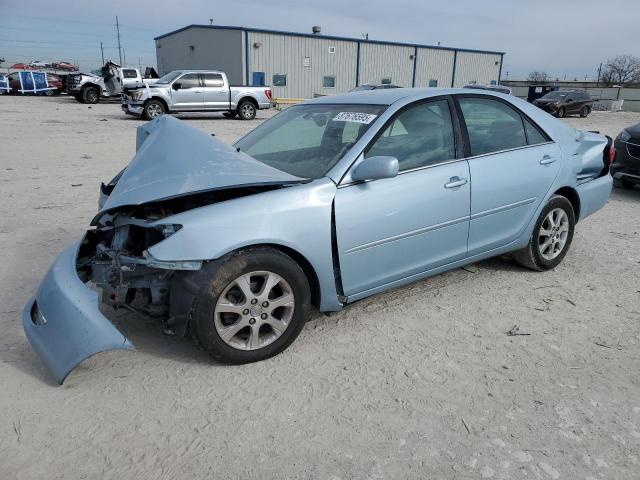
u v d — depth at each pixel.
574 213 4.89
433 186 3.70
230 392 2.92
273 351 3.24
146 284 3.11
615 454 2.46
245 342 3.17
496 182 4.07
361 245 3.43
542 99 30.66
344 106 4.04
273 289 3.26
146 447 2.49
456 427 2.65
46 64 60.53
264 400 2.86
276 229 3.09
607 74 77.50
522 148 4.34
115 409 2.77
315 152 3.68
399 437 2.57
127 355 3.29
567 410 2.79
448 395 2.91
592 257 5.23
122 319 3.74
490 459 2.43
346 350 3.39
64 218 6.25
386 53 38.56
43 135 13.67
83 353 2.79
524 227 4.40
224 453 2.46
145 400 2.85
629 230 6.29
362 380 3.05
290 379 3.06
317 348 3.41
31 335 3.03
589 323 3.79
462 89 4.21
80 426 2.63
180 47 39.56
